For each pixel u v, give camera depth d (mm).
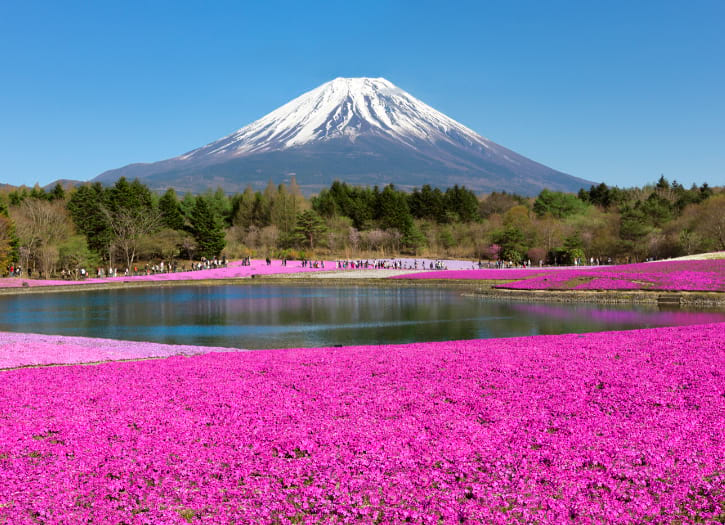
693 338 21281
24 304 48531
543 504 8219
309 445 10539
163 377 16859
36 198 117875
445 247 141625
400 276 74312
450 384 15141
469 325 34156
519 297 50875
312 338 29922
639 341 21156
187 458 10148
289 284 72125
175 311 42625
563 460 9656
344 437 11008
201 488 9016
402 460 9812
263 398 14125
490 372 16406
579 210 153125
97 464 9883
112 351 23719
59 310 43688
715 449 9977
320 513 8156
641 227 107375
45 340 27234
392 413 12656
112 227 101125
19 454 10469
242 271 88188
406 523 7871
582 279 54344
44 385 15906
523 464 9570
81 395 14625
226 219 160000
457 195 163750
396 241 140375
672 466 9320
